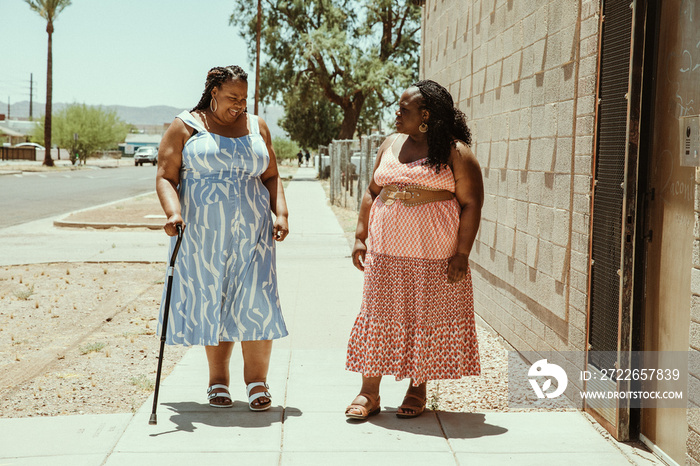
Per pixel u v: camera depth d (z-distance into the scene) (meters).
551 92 4.85
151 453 3.65
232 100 4.21
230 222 4.20
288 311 7.34
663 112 3.53
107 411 4.48
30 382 5.11
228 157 4.20
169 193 4.16
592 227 4.15
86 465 3.49
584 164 4.29
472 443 3.83
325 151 48.19
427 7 9.91
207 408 4.36
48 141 54.88
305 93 42.91
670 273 3.47
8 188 29.34
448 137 4.00
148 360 5.72
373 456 3.64
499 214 6.15
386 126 47.88
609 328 3.98
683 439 3.36
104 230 15.08
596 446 3.79
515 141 5.66
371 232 4.11
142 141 127.62
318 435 3.93
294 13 42.75
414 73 43.09
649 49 3.64
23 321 7.08
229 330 4.21
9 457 3.58
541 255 5.04
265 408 4.31
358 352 4.10
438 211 3.98
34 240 13.39
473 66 7.14
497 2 6.22
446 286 4.02
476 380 5.08
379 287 4.04
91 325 6.93
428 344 4.01
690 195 3.26
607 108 3.98
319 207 21.22
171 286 4.10
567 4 4.57
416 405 4.24
